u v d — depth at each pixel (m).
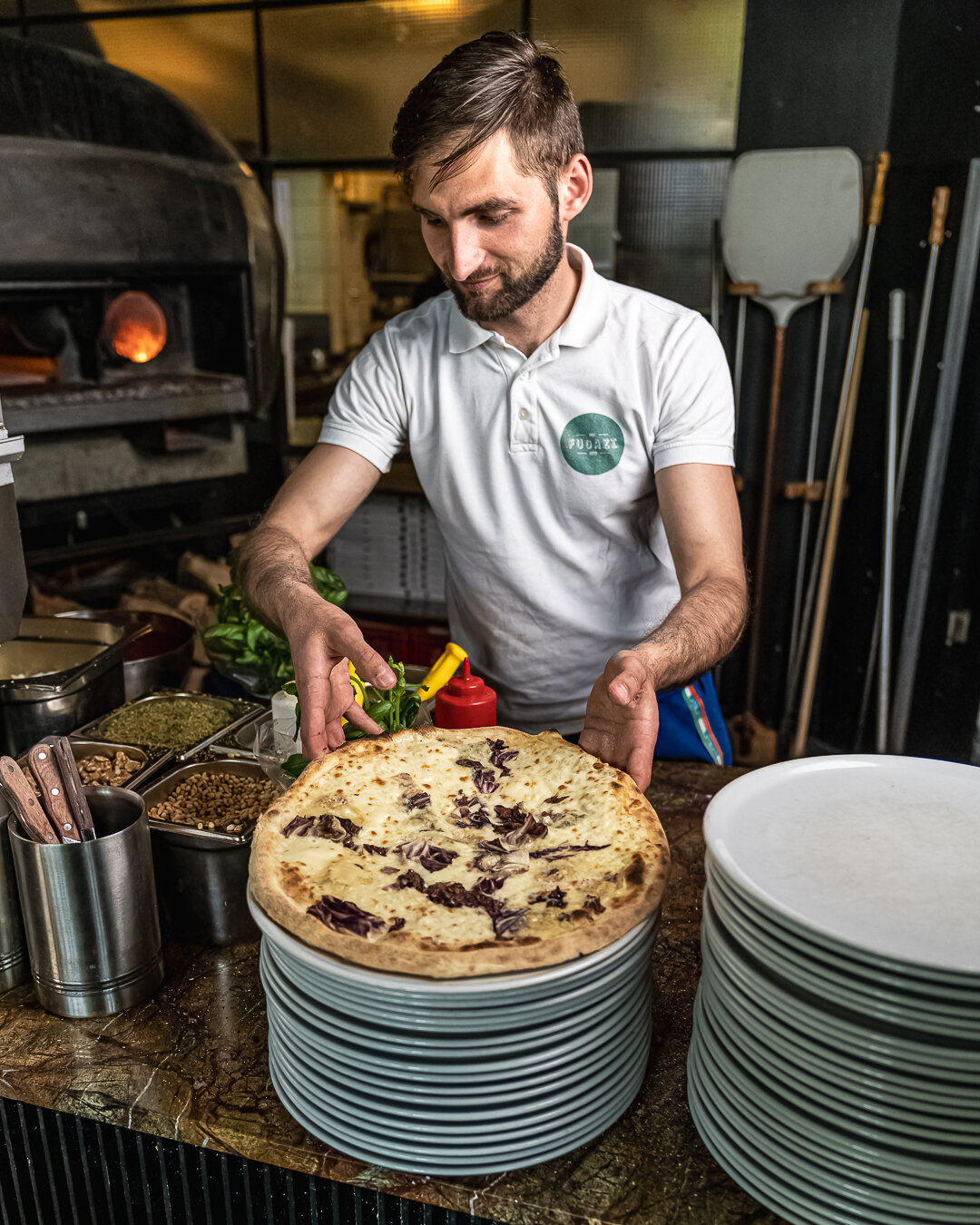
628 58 3.19
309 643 1.10
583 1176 0.80
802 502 3.50
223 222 3.16
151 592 3.16
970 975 0.62
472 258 1.21
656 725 1.01
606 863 0.86
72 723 1.51
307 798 0.96
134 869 0.98
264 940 0.87
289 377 3.78
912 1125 0.68
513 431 1.51
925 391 3.14
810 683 3.50
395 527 3.71
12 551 1.16
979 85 2.77
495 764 1.06
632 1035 0.84
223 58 3.50
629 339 1.44
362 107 3.43
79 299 3.08
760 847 0.81
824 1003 0.69
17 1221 1.00
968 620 3.14
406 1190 0.79
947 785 0.92
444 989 0.71
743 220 3.24
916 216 3.08
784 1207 0.74
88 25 3.59
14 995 1.04
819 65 3.08
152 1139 0.90
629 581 1.64
